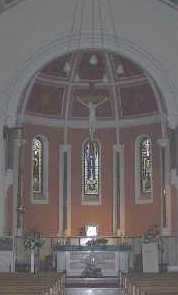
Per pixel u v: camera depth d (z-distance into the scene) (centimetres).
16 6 2298
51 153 2689
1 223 2269
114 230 2675
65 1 2303
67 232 2652
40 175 2658
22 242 2366
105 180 2725
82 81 2661
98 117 2733
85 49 2331
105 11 2312
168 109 2312
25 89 2439
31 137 2623
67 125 2722
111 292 1797
